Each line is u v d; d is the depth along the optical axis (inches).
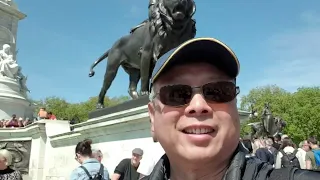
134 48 380.5
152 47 328.5
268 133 1066.1
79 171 262.4
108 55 424.5
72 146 495.5
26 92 1259.8
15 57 1363.2
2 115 1113.4
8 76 1186.0
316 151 460.8
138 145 331.3
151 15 325.1
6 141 652.7
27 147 638.5
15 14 1376.7
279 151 426.6
